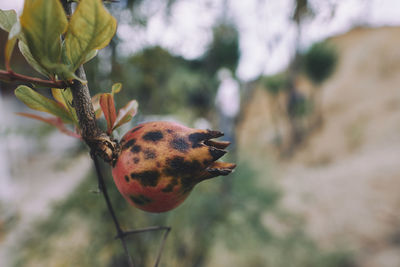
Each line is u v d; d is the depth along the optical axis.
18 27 0.11
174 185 0.15
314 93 3.23
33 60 0.13
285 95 2.93
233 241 0.77
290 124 2.96
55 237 0.56
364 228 1.37
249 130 3.08
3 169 0.97
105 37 0.12
